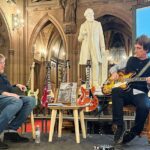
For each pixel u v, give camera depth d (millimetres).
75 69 16078
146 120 4980
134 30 11266
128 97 4680
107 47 22234
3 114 4621
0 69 5195
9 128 5109
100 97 8266
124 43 22078
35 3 17141
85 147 4527
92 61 9109
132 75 4742
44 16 17031
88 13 9406
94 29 9242
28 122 8719
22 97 5188
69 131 9219
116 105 4586
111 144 4773
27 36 17266
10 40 16391
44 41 20281
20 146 4641
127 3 15594
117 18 16812
